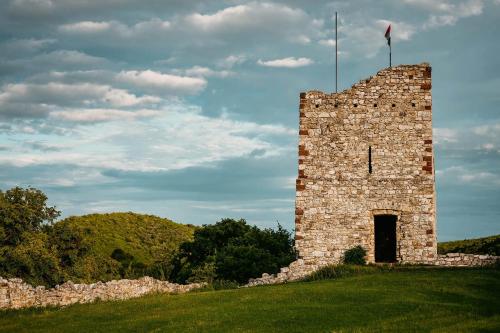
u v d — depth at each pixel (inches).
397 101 1669.5
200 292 1487.5
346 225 1646.2
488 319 1091.9
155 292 1544.0
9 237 1957.4
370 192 1648.6
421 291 1310.3
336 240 1643.7
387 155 1656.0
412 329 1038.4
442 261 1605.6
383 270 1572.3
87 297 1472.7
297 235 1653.5
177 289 1581.0
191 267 2117.4
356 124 1672.0
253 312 1196.5
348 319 1121.4
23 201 2039.9
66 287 1464.1
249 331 1075.3
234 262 1723.7
